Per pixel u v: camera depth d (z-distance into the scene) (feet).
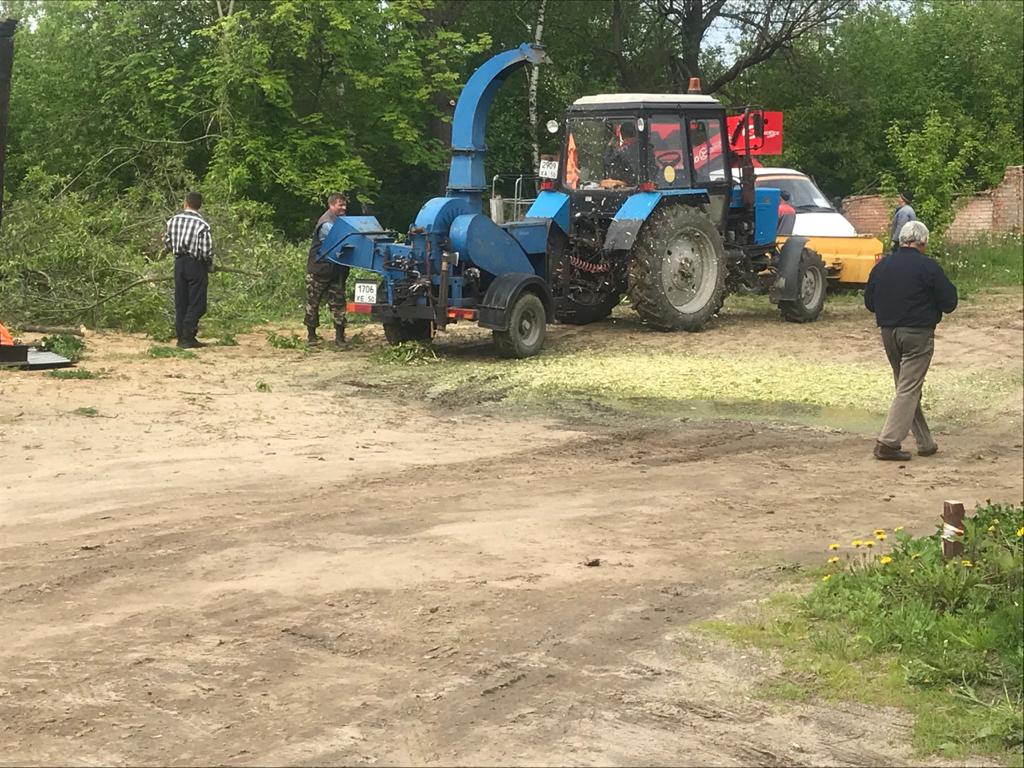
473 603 19.22
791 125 113.29
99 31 80.89
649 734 14.60
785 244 57.31
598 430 34.71
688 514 25.49
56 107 80.94
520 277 46.14
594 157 53.16
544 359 46.03
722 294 54.03
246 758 13.91
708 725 14.87
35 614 18.58
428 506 25.41
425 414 36.32
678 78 111.34
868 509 26.40
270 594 19.54
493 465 29.81
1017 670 16.08
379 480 27.68
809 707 15.44
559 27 109.29
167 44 80.69
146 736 14.46
